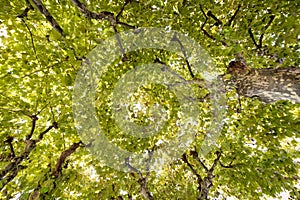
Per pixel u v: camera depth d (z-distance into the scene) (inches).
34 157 251.4
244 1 208.7
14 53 222.7
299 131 235.9
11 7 186.7
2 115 213.8
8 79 226.4
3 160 188.5
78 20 237.5
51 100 241.8
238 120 276.5
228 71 221.0
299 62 216.1
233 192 319.3
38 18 219.1
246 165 270.7
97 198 260.2
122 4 253.1
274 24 205.0
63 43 207.3
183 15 247.0
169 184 319.0
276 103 254.5
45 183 189.5
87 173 291.3
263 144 275.1
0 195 192.9
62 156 237.9
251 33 213.5
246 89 205.9
